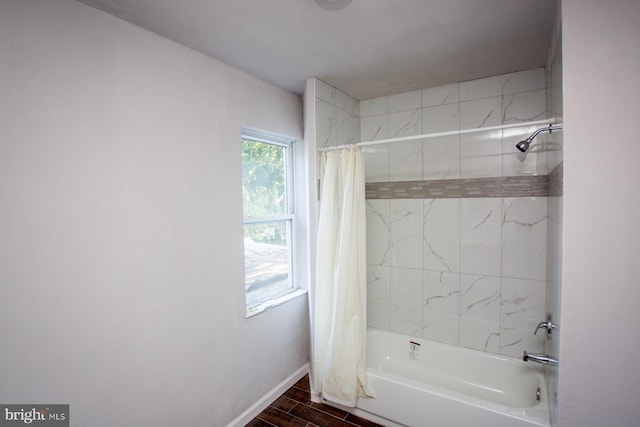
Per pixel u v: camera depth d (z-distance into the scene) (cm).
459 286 237
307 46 174
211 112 182
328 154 215
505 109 218
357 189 209
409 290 256
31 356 114
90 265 129
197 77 174
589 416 120
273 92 228
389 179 261
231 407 194
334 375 204
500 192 221
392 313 264
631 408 115
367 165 271
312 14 143
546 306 203
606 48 111
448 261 240
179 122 164
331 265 214
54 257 119
